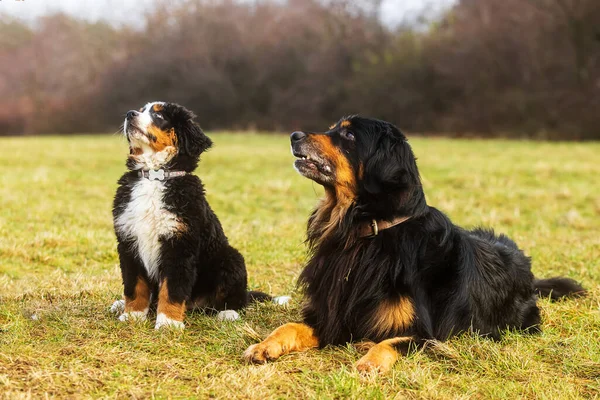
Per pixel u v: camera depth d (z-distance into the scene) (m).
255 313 5.06
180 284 4.65
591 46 33.78
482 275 4.49
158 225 4.68
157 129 4.91
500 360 3.87
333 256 4.37
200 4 50.78
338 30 47.59
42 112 48.19
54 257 7.01
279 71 48.00
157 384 3.42
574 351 4.11
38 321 4.49
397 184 4.24
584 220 10.42
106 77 49.09
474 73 37.72
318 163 4.35
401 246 4.18
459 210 11.40
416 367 3.67
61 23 49.00
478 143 29.59
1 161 17.61
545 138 33.22
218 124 49.09
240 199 12.44
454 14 41.47
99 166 17.67
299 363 3.85
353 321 4.23
